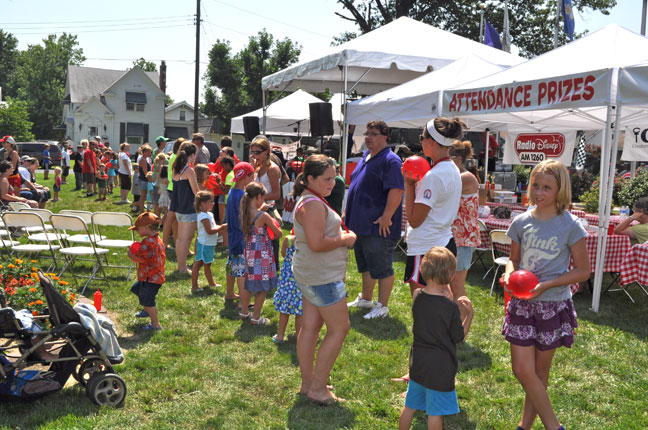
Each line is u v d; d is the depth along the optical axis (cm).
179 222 740
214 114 4588
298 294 486
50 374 376
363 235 558
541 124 1068
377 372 438
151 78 5494
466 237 483
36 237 752
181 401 385
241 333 521
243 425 354
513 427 358
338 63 995
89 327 374
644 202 672
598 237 620
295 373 434
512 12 3231
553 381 430
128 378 417
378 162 549
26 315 389
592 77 579
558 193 303
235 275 563
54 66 7425
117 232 1049
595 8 2983
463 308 359
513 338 311
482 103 712
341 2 3309
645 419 372
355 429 352
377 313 569
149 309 520
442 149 426
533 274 302
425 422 361
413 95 838
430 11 3309
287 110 1711
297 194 368
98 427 343
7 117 5088
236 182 563
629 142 1026
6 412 357
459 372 445
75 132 4984
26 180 1077
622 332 548
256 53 4494
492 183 1080
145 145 1316
